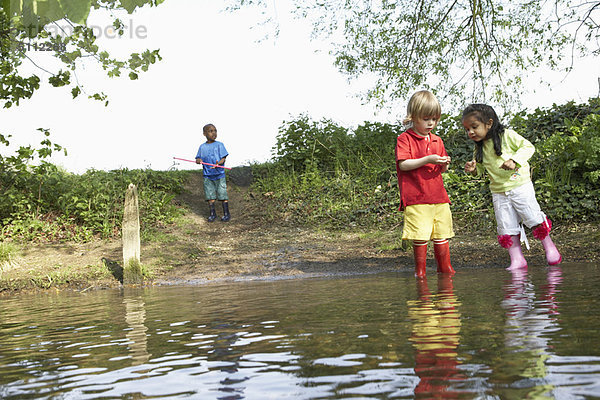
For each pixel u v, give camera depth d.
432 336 1.70
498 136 4.72
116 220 9.11
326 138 12.65
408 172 4.43
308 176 11.52
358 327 1.96
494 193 4.75
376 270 5.19
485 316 2.01
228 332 2.09
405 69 11.12
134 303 3.66
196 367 1.53
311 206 10.33
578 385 1.11
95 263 6.80
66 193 9.59
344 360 1.47
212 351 1.74
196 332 2.16
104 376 1.49
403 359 1.43
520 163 4.49
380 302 2.66
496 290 2.84
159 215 9.93
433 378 1.23
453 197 9.15
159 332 2.23
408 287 3.34
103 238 8.51
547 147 8.27
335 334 1.86
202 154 10.38
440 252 4.46
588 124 8.67
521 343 1.51
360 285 3.70
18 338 2.34
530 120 10.50
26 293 5.48
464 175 9.59
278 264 6.20
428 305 2.43
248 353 1.66
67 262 6.98
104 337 2.20
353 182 10.84
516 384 1.14
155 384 1.37
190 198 11.79
